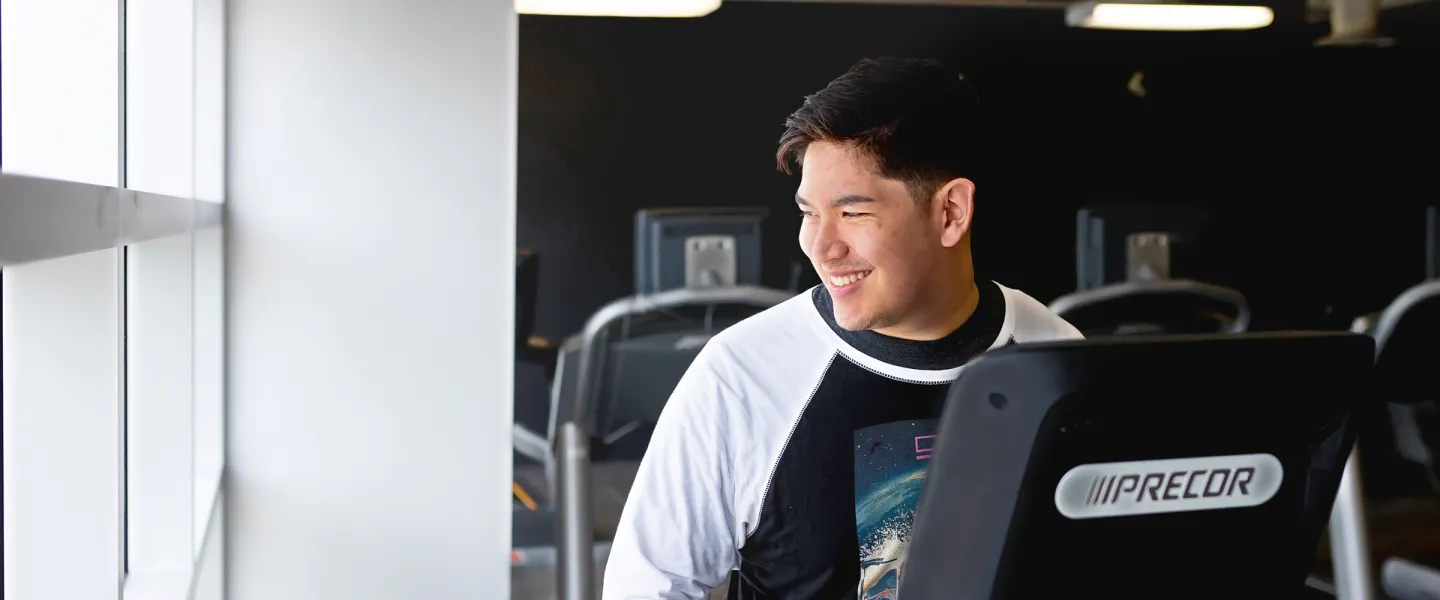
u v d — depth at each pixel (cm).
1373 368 73
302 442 246
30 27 110
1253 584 75
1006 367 66
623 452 236
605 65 229
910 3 232
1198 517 71
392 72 245
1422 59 245
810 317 170
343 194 245
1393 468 250
